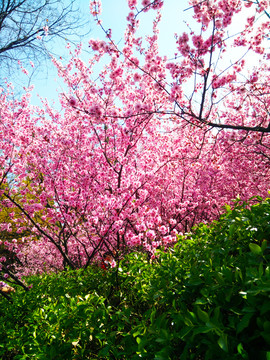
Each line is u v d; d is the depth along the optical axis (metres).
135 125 6.26
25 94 7.48
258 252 1.61
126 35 5.00
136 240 4.63
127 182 6.01
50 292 3.12
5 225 9.08
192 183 9.48
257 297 1.31
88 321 2.06
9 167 6.58
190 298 1.87
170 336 1.46
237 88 4.59
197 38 3.89
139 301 2.69
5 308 3.49
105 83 6.56
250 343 1.30
